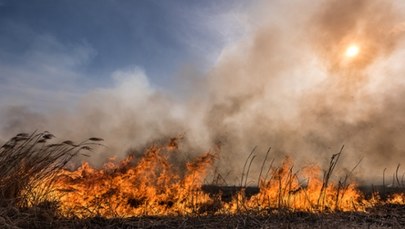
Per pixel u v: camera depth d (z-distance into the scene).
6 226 3.72
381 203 6.44
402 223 4.46
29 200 4.63
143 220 4.46
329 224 4.32
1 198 4.41
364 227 4.22
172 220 4.52
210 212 5.24
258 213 4.97
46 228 3.96
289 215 4.73
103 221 4.35
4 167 4.74
